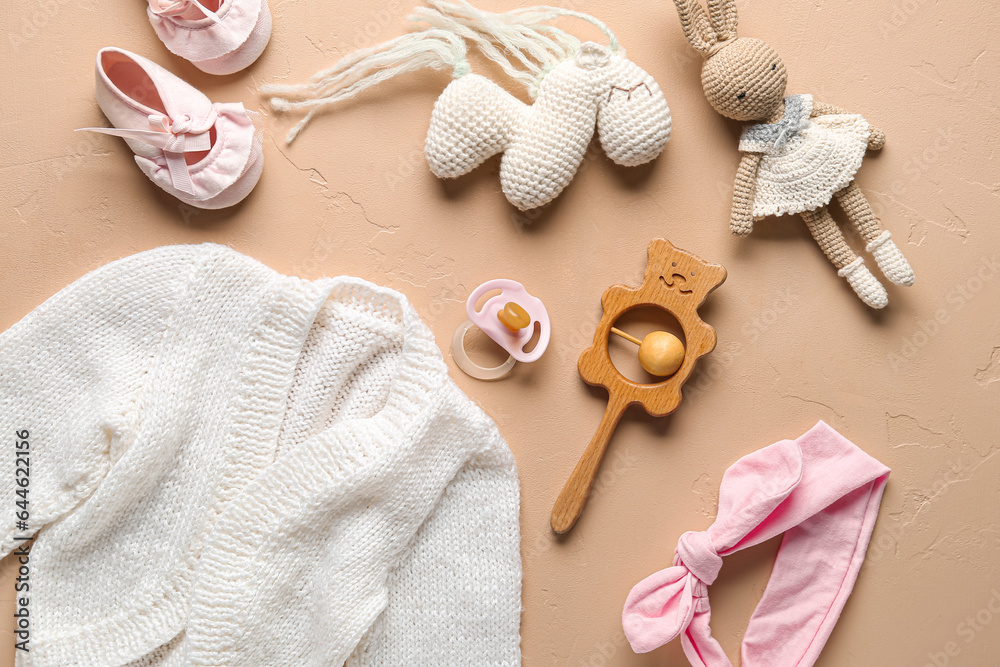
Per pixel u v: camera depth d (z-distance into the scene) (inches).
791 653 19.4
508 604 19.1
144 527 18.7
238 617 18.1
